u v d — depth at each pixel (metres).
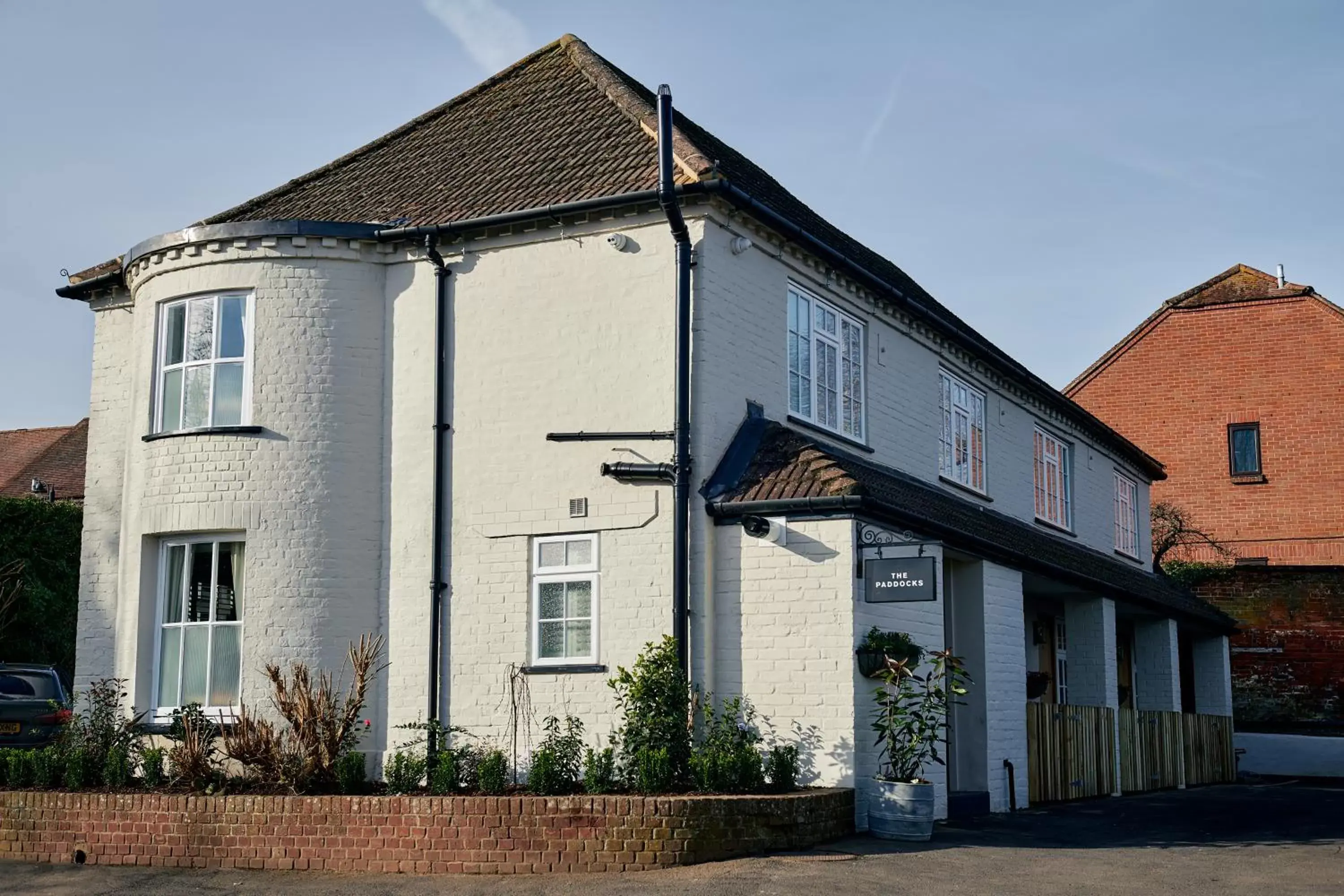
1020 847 12.77
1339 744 27.47
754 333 15.16
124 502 16.23
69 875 12.32
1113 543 27.19
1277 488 35.78
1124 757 20.31
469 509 15.06
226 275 15.76
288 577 15.05
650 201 14.40
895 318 18.33
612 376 14.62
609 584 14.30
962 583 16.44
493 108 18.91
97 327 18.08
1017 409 22.69
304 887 11.38
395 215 16.30
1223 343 37.16
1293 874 11.44
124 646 15.73
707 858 11.48
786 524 13.75
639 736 12.89
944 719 15.06
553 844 11.57
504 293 15.29
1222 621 27.30
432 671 14.86
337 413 15.44
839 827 12.80
